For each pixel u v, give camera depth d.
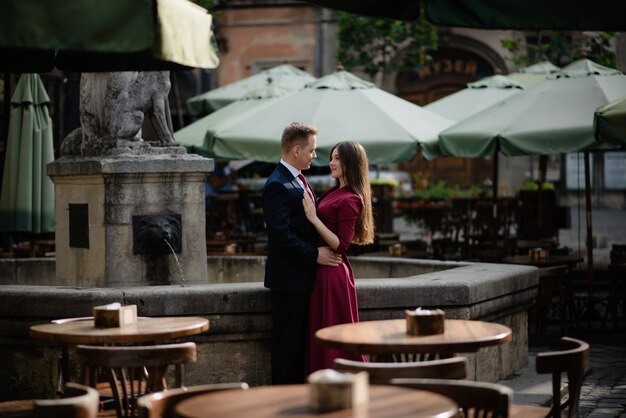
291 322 7.54
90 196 9.32
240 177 24.73
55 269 10.81
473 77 34.12
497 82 17.44
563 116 12.48
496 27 7.44
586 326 13.13
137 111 9.52
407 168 35.44
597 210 29.69
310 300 7.54
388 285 7.83
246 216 22.14
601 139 10.16
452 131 12.98
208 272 11.62
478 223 19.88
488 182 23.59
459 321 6.17
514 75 18.91
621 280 12.55
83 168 9.23
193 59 5.84
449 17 7.40
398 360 6.45
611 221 26.97
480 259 13.71
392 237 17.89
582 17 7.43
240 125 13.56
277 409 3.93
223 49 34.09
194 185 9.40
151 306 7.43
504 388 4.36
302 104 13.61
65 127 20.45
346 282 7.54
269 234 7.51
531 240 17.48
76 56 7.94
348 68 27.91
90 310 7.38
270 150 13.16
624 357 11.03
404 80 34.56
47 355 7.59
